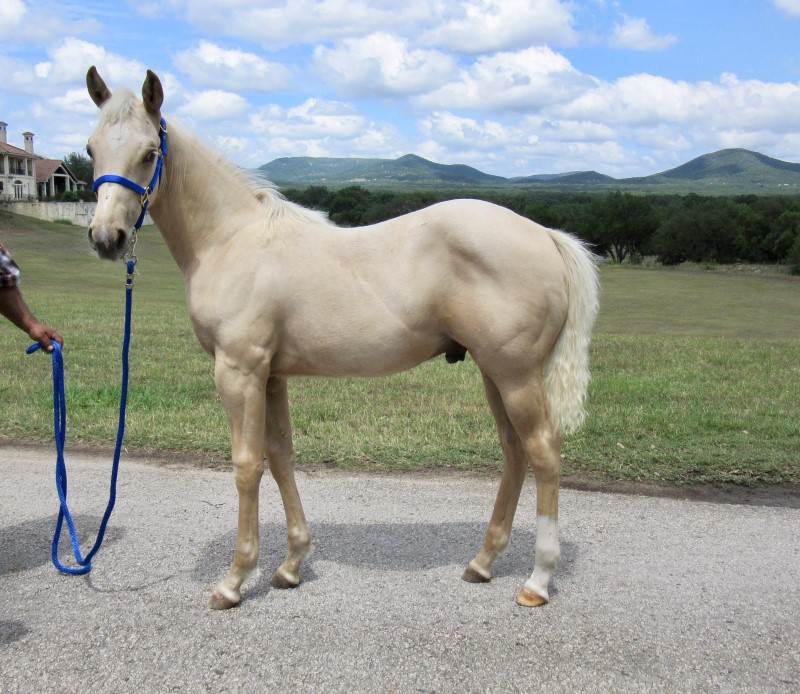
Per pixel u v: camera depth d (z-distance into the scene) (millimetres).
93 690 2729
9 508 4566
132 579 3619
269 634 3104
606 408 6855
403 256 3229
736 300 28328
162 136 3227
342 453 5504
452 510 4520
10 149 56844
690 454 5406
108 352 10094
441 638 3055
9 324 12586
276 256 3256
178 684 2762
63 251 35906
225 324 3229
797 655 2920
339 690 2719
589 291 3281
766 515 4387
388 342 3252
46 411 6621
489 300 3109
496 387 3457
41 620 3221
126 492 4844
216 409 6867
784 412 6742
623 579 3568
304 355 3324
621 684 2740
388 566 3762
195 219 3340
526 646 2992
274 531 4254
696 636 3057
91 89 3289
